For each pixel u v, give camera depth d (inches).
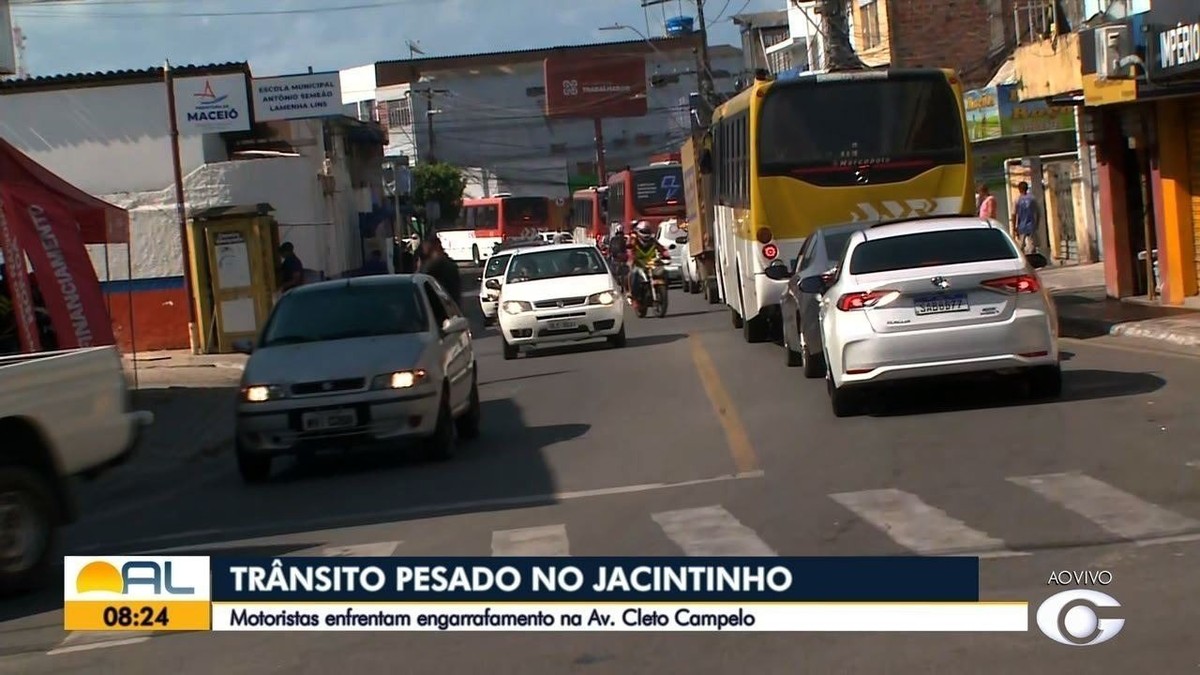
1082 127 1133.7
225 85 1338.6
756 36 2484.0
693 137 1373.0
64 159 1359.5
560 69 2992.1
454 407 580.1
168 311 1243.8
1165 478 394.9
